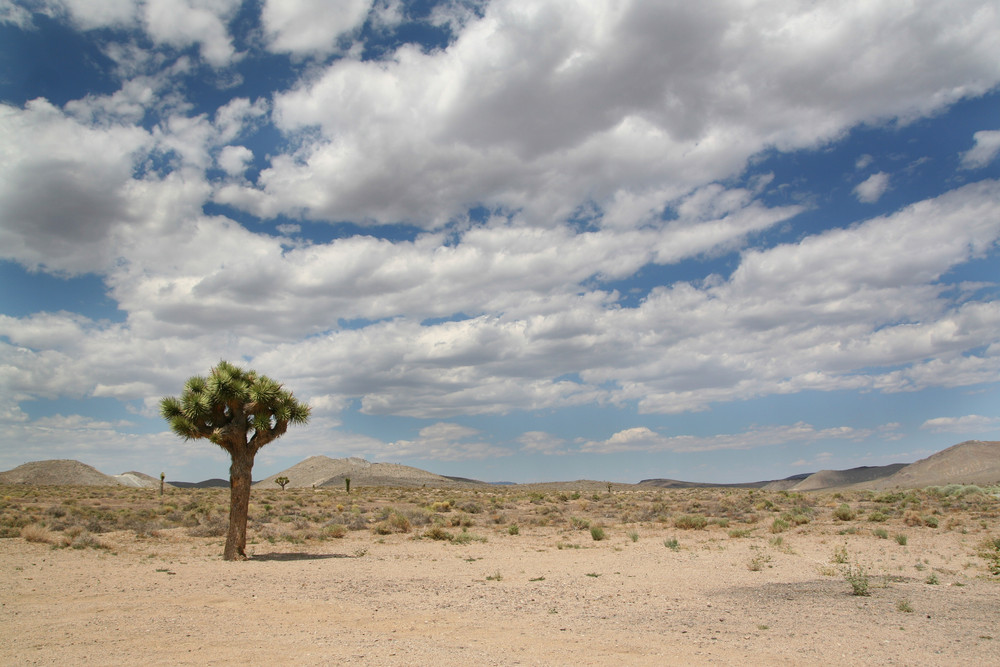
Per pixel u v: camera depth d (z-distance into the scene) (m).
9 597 13.77
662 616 12.43
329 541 29.36
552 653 9.51
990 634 10.87
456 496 83.25
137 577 17.00
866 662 9.17
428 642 10.11
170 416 23.25
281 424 23.73
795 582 16.73
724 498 69.12
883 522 35.69
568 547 26.61
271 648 9.60
